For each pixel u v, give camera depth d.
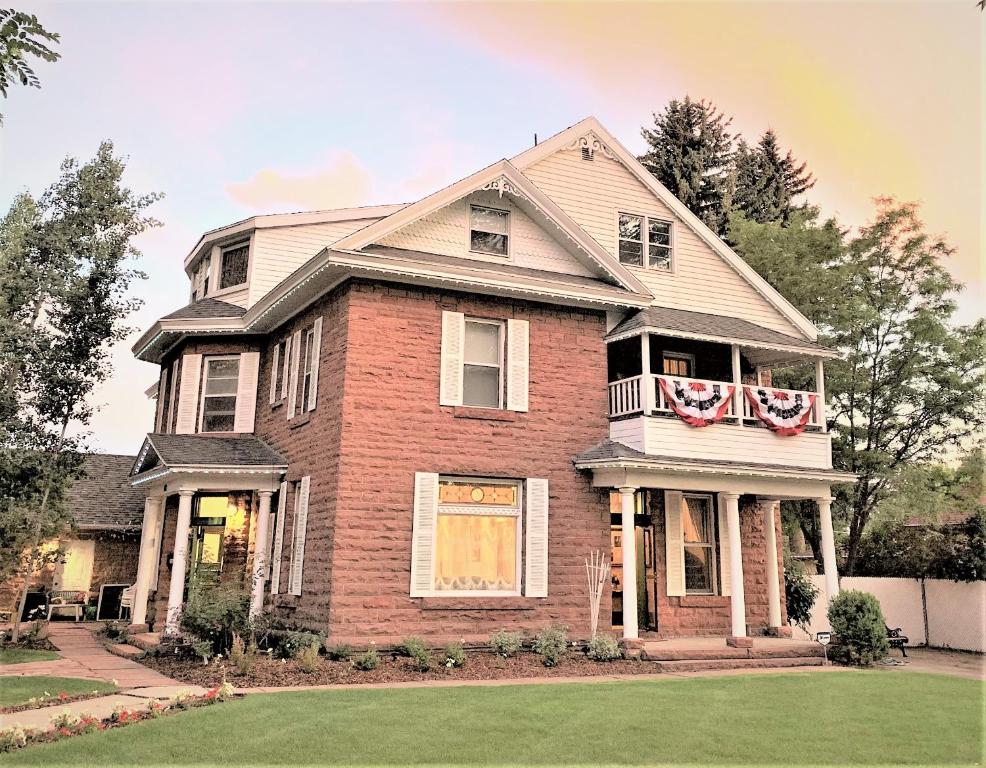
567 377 15.84
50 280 16.61
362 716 8.60
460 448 14.55
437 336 14.77
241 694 10.10
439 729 8.05
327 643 12.91
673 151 39.88
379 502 13.71
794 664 14.67
